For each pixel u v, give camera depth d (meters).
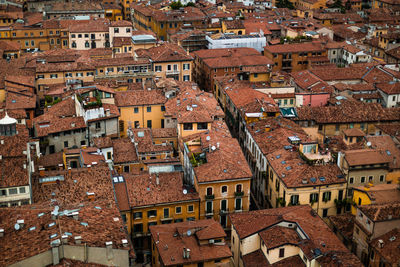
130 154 123.75
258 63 196.50
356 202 107.81
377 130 141.25
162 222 106.81
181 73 188.75
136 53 190.75
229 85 174.38
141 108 147.50
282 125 133.62
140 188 106.88
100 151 119.38
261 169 125.56
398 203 99.50
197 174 108.19
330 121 147.12
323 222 96.06
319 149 121.50
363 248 96.81
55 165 115.62
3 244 71.38
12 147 103.75
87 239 72.06
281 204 110.69
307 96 163.62
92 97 137.25
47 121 131.62
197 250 89.88
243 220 97.75
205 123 132.38
